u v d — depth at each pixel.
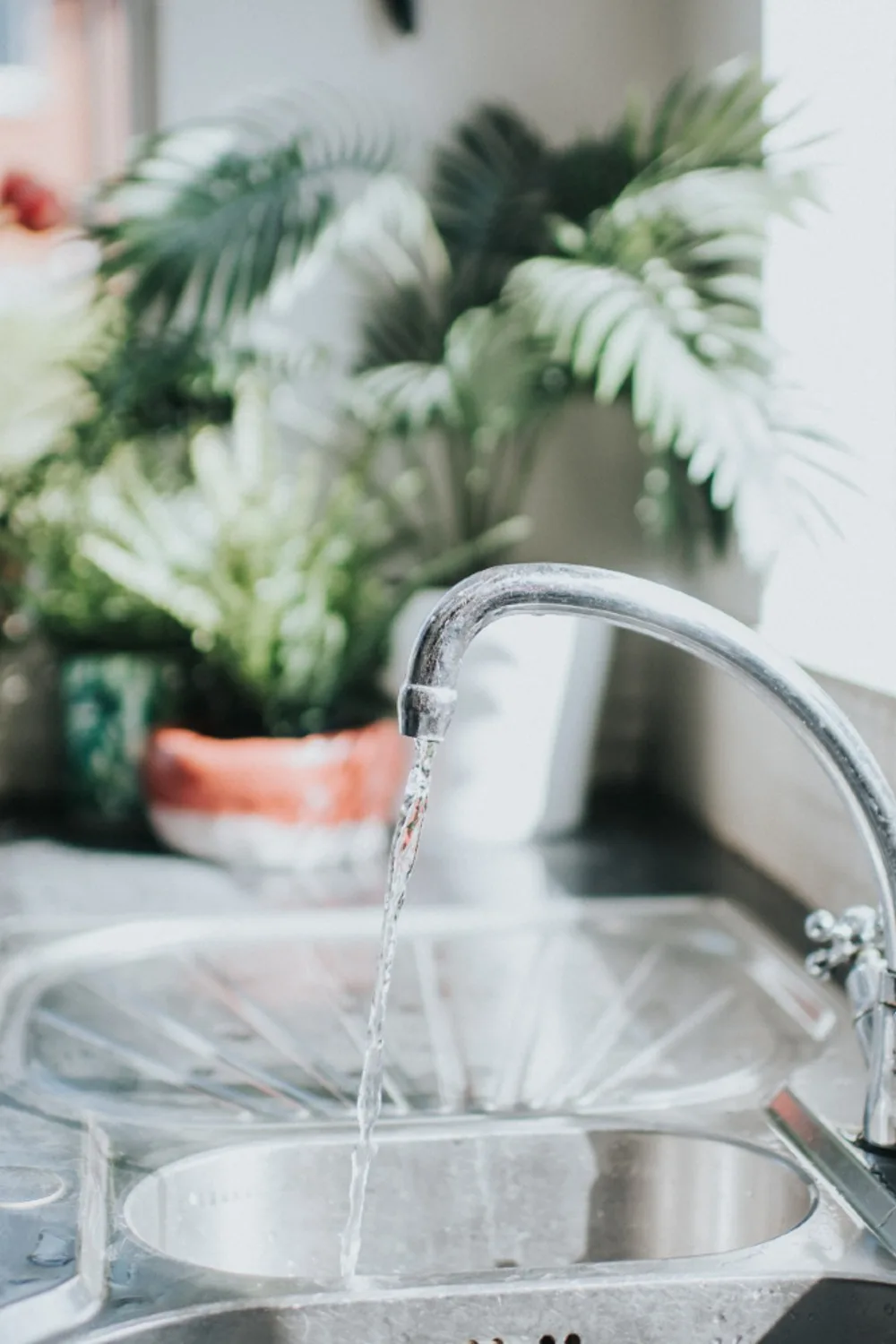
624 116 1.82
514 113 1.81
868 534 1.35
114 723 1.67
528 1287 0.68
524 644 1.54
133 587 1.63
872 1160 0.80
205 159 1.69
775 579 1.42
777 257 1.43
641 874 1.44
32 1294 0.66
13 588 1.72
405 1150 0.88
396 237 1.81
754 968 1.17
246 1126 0.89
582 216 1.72
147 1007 1.12
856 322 1.40
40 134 1.83
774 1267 0.70
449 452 1.81
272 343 1.80
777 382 1.38
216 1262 0.85
